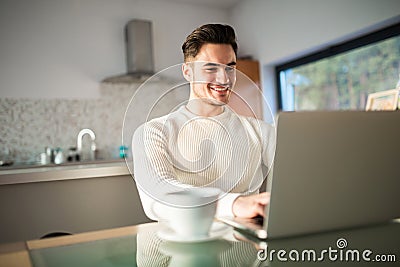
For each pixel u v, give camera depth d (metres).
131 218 1.45
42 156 3.62
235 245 0.61
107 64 4.06
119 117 4.10
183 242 0.63
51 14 3.84
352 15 3.00
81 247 0.63
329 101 3.56
